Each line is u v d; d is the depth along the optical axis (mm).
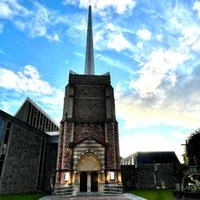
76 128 28594
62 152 26562
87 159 26375
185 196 12898
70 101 30109
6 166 23266
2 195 21984
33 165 28766
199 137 19641
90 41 52094
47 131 42406
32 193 25875
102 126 29109
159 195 20562
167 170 35719
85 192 24672
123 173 34750
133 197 19172
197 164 19469
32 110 37438
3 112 23703
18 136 26047
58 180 25109
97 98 31578
